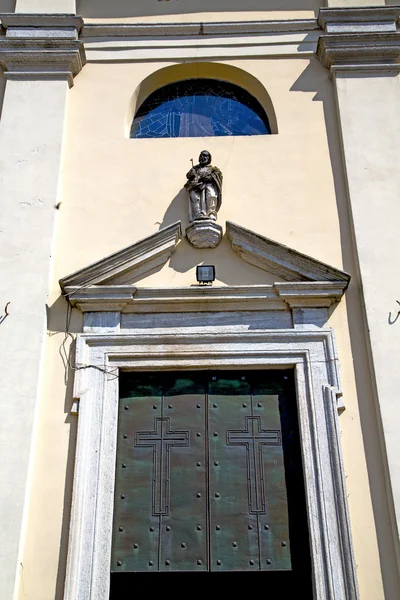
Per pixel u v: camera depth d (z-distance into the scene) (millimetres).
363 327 6707
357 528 5871
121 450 6352
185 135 8328
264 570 5922
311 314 6742
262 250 6969
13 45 8203
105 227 7250
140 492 6188
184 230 7223
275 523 6074
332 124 7863
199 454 6344
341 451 6098
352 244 7137
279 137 7781
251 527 6066
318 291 6750
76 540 5781
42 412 6340
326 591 5633
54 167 7473
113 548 5977
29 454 6062
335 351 6543
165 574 5938
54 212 7219
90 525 5855
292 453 6340
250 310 6789
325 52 8164
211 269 6926
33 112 7812
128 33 8508
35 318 6645
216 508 6133
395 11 8414
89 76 8234
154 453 6348
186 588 5949
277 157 7656
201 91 8609
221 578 5965
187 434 6422
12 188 7328
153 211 7355
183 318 6754
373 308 6695
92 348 6594
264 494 6180
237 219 7301
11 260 6930
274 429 6445
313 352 6559
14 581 5605
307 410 6328
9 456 6043
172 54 8391
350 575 5652
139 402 6551
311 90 8094
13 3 8836
